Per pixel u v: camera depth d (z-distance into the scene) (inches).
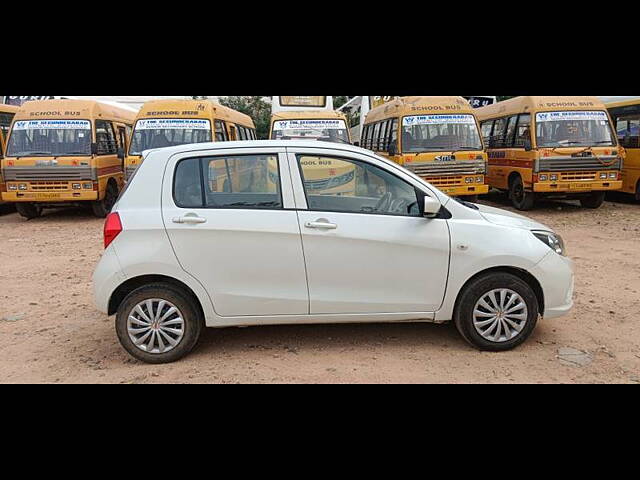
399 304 179.3
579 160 481.1
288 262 174.9
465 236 177.6
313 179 178.7
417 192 179.6
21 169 490.3
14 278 293.0
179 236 172.4
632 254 328.2
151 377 168.6
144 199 176.1
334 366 173.6
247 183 177.8
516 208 540.1
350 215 176.7
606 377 163.6
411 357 179.5
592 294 244.8
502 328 181.5
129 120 649.0
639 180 532.7
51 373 172.2
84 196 500.4
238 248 173.6
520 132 522.3
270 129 545.0
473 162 470.9
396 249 176.1
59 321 221.8
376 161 181.3
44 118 507.8
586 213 505.7
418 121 480.7
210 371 171.9
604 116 499.2
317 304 177.5
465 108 488.4
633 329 201.3
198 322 179.5
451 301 180.7
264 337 199.5
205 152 178.5
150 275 175.9
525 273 183.0
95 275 174.7
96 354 187.6
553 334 197.3
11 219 542.3
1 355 187.0
